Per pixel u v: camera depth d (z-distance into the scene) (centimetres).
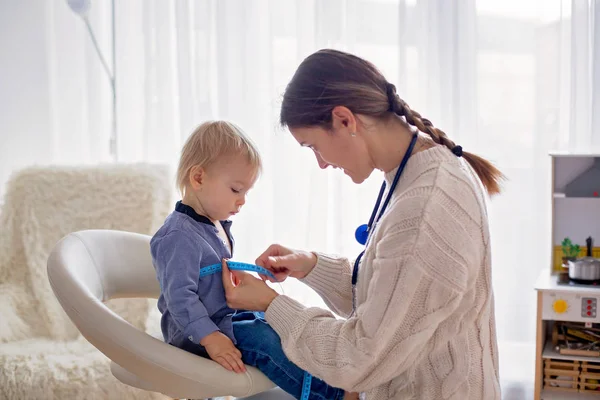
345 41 264
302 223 273
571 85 248
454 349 128
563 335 234
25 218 238
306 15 267
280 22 272
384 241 125
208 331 140
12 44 298
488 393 130
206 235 151
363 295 134
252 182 153
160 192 240
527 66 255
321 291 162
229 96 276
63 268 151
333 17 261
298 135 136
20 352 205
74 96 298
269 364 145
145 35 282
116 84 290
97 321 140
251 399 153
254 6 272
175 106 284
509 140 259
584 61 247
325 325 132
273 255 161
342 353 127
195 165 150
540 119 255
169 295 143
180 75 277
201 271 146
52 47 296
